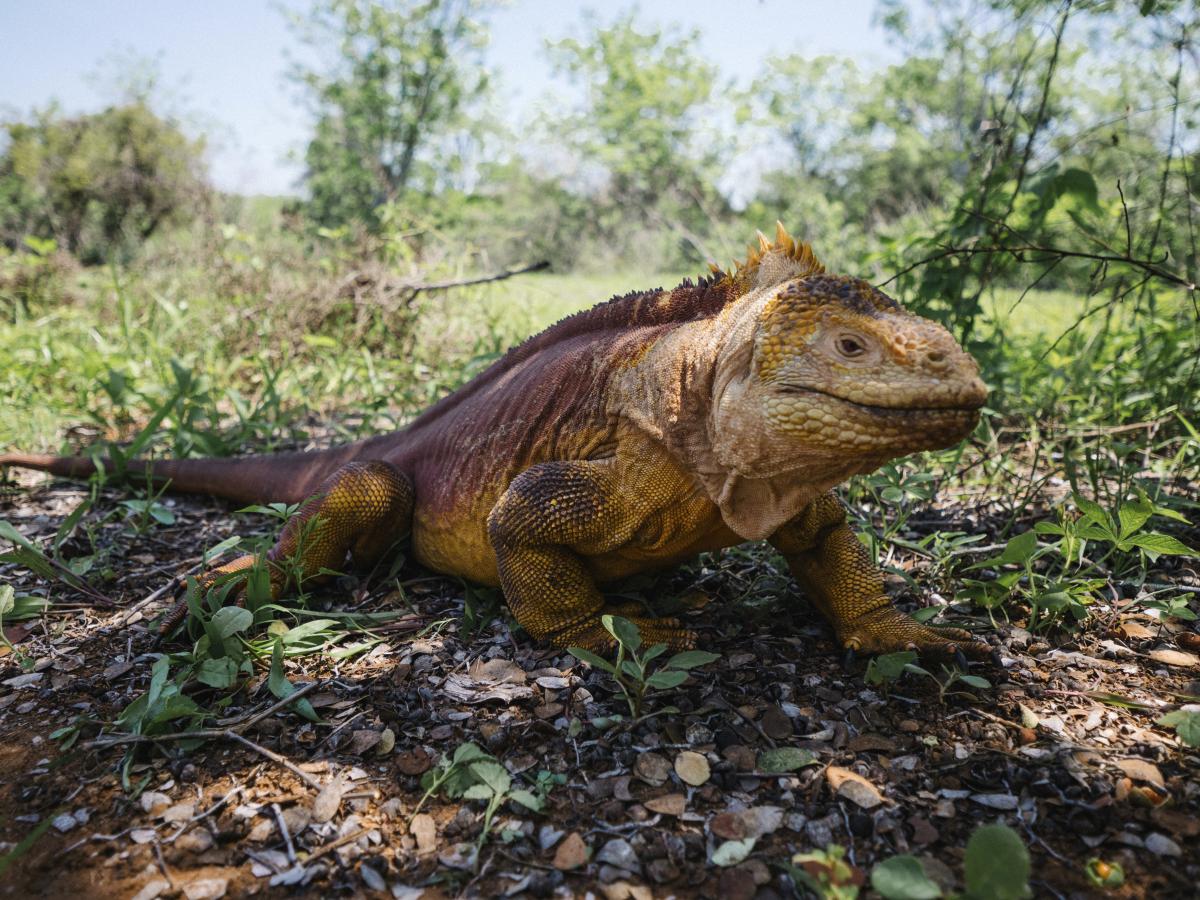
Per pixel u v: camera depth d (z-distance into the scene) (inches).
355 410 47.7
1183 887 12.9
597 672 19.4
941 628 19.8
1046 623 21.1
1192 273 33.8
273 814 15.5
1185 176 33.4
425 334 55.2
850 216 144.9
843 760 16.3
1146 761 15.7
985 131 37.2
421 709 18.6
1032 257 31.9
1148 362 37.0
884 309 16.2
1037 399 38.5
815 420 15.5
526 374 23.3
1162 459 30.9
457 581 25.4
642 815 15.1
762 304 17.0
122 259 106.8
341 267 59.5
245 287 60.1
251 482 31.7
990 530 27.5
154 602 24.5
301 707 17.9
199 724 17.7
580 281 105.7
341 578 25.6
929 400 14.5
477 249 66.2
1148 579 23.3
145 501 29.9
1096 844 13.9
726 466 17.7
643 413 19.4
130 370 46.1
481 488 22.7
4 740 18.2
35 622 23.4
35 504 33.1
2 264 73.0
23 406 44.2
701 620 22.3
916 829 14.4
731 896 13.3
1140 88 40.4
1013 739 16.8
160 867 14.4
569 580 20.3
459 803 15.6
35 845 15.0
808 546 20.6
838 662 20.0
